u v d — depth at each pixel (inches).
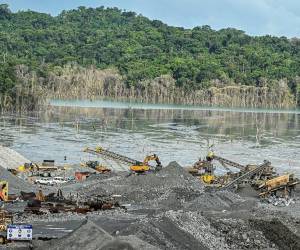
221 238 2551.7
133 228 2438.5
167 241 2358.5
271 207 3518.7
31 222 2704.2
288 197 3941.9
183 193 3683.6
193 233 2495.1
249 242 2564.0
